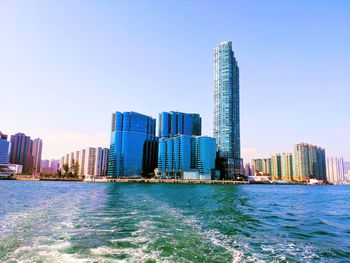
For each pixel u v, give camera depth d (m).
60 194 77.44
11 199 58.38
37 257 15.14
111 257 15.29
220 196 80.69
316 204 60.38
